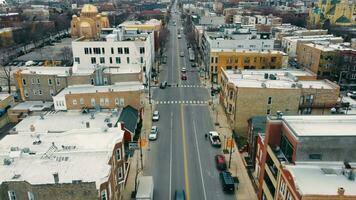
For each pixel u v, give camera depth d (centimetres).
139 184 4728
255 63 10594
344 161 3825
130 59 9875
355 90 10419
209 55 11319
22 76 7850
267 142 4447
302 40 13238
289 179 3488
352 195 3067
